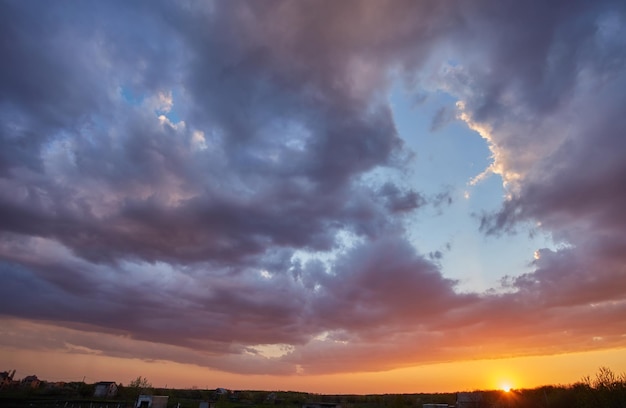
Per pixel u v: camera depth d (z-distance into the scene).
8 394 72.00
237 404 73.00
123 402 65.00
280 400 84.31
